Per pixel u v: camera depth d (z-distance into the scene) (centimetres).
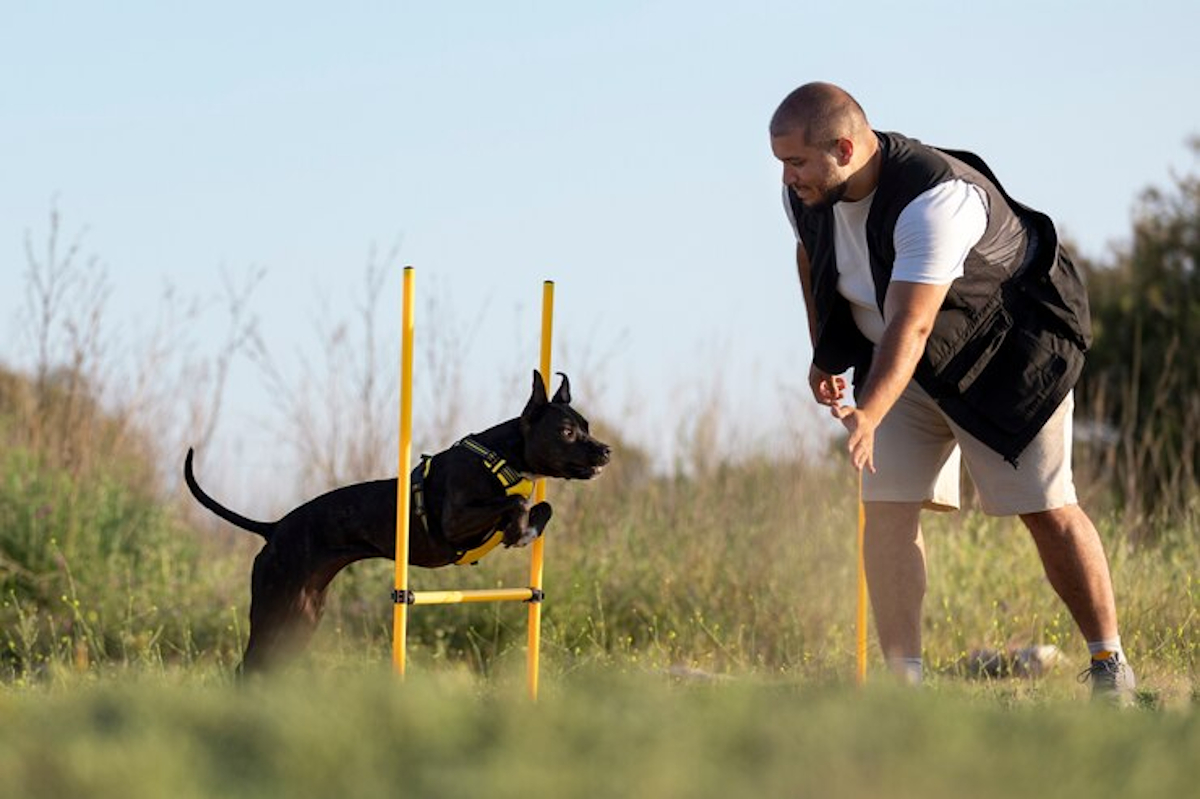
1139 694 817
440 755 476
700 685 711
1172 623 1264
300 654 955
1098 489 1672
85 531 1474
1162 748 492
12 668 1213
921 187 848
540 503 920
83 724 526
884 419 933
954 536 1507
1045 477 906
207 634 1371
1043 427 899
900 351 816
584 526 1519
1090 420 2497
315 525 940
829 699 563
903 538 933
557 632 1314
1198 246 2712
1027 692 911
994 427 888
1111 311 2680
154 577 1459
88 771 437
